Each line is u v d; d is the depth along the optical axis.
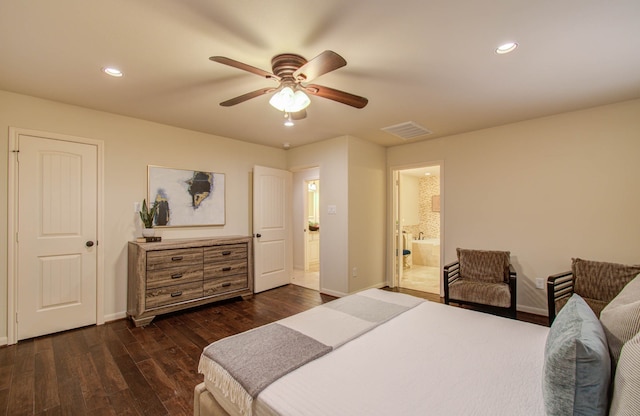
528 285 3.49
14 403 1.85
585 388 0.86
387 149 4.88
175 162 3.77
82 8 1.57
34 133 2.81
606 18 1.65
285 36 1.84
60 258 2.96
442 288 4.21
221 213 4.24
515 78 2.40
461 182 4.02
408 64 2.18
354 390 1.14
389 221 4.82
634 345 0.85
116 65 2.19
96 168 3.17
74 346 2.63
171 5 1.56
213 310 3.61
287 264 4.95
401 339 1.58
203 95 2.75
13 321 2.70
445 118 3.41
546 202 3.37
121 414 1.76
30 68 2.24
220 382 1.32
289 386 1.17
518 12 1.61
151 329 3.01
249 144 4.61
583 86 2.55
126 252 3.38
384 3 1.54
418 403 1.06
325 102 2.92
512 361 1.35
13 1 1.51
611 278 2.63
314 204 7.49
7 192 2.70
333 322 1.80
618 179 2.96
